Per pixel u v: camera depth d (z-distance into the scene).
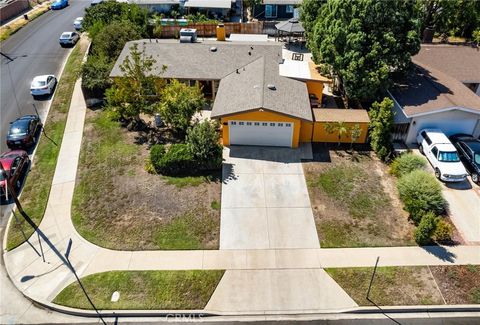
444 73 29.69
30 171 23.95
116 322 15.90
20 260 18.48
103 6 41.88
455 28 40.94
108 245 19.00
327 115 25.94
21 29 46.25
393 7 25.42
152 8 48.50
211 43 34.00
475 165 22.70
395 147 25.70
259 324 15.71
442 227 18.75
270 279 17.34
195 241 19.11
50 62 37.38
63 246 19.06
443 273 17.50
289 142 25.47
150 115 28.95
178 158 22.77
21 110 29.84
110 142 26.22
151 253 18.56
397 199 21.56
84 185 22.70
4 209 21.44
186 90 26.23
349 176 23.16
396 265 17.91
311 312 16.09
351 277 17.38
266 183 22.59
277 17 49.72
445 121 25.28
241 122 24.73
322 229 19.75
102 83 29.52
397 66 26.64
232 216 20.45
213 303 16.39
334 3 26.67
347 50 26.17
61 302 16.50
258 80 27.47
